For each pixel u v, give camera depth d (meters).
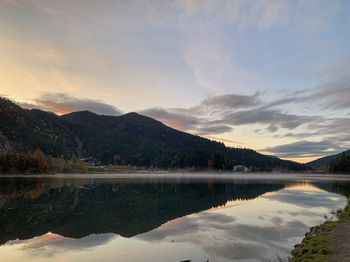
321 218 29.41
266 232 23.30
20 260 16.78
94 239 21.30
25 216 29.97
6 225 25.59
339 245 16.78
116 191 58.50
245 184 85.06
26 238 21.52
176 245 19.59
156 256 17.28
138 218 29.62
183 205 39.06
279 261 15.90
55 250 18.61
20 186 66.12
